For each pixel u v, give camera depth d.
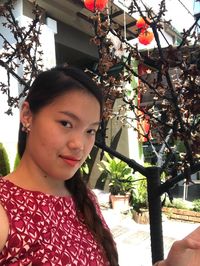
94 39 1.75
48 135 1.11
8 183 1.11
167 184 1.78
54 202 1.15
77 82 1.15
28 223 1.02
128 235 5.66
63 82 1.13
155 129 1.98
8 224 1.00
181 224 6.44
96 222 1.28
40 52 2.04
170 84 1.60
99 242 1.24
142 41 1.90
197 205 6.90
